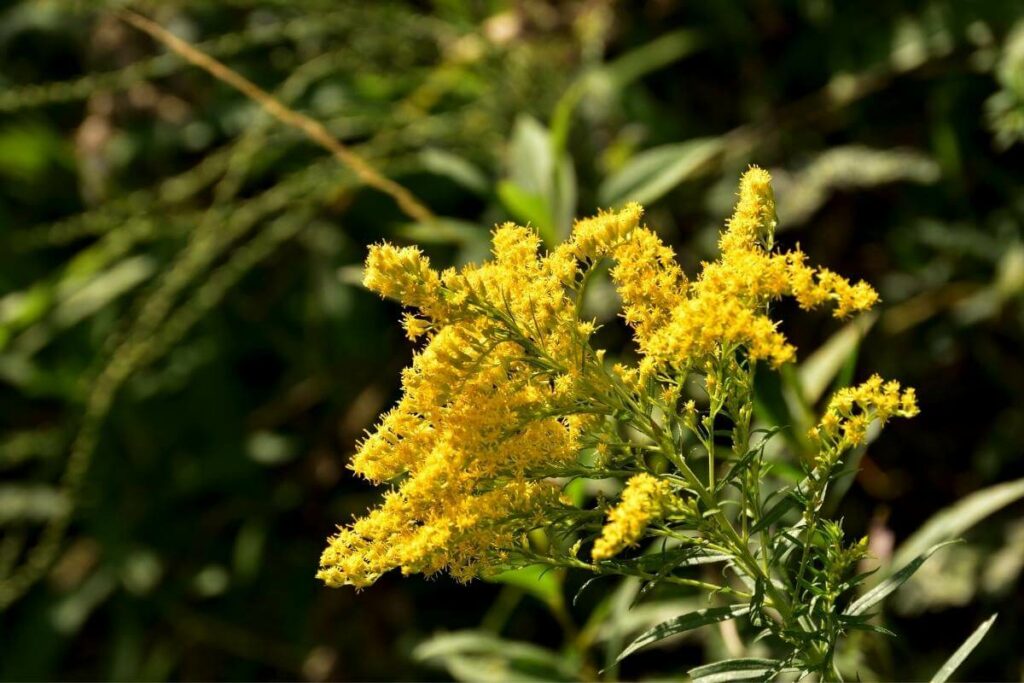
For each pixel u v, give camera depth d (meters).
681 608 2.86
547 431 1.70
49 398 4.87
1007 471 3.66
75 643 4.54
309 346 4.50
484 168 4.35
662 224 4.07
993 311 3.67
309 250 4.54
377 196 4.48
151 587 4.40
